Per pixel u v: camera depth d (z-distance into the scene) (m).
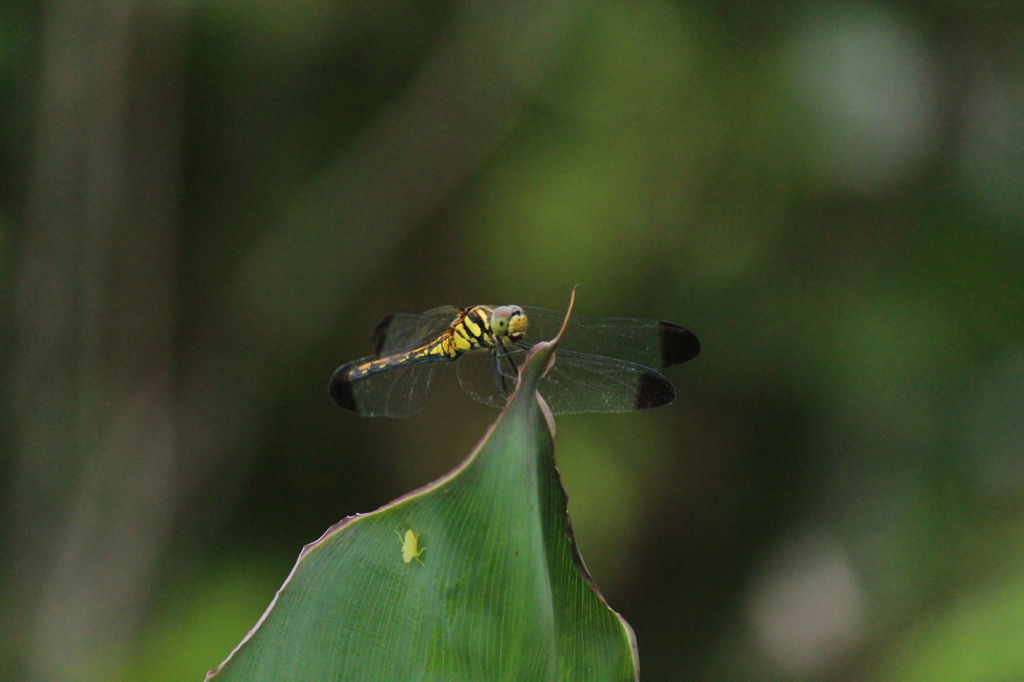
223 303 5.41
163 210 4.96
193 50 5.18
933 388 5.26
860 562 5.06
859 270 5.50
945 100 5.00
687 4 5.38
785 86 5.19
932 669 3.68
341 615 1.96
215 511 5.35
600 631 1.96
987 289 5.18
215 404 5.36
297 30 5.29
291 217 5.41
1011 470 4.92
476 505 1.96
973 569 4.51
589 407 2.08
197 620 4.73
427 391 2.09
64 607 4.60
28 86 4.68
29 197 4.71
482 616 1.96
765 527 5.89
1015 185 4.97
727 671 5.40
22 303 4.74
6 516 4.70
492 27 5.28
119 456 4.86
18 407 4.75
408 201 5.43
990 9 4.89
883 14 5.07
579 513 5.55
